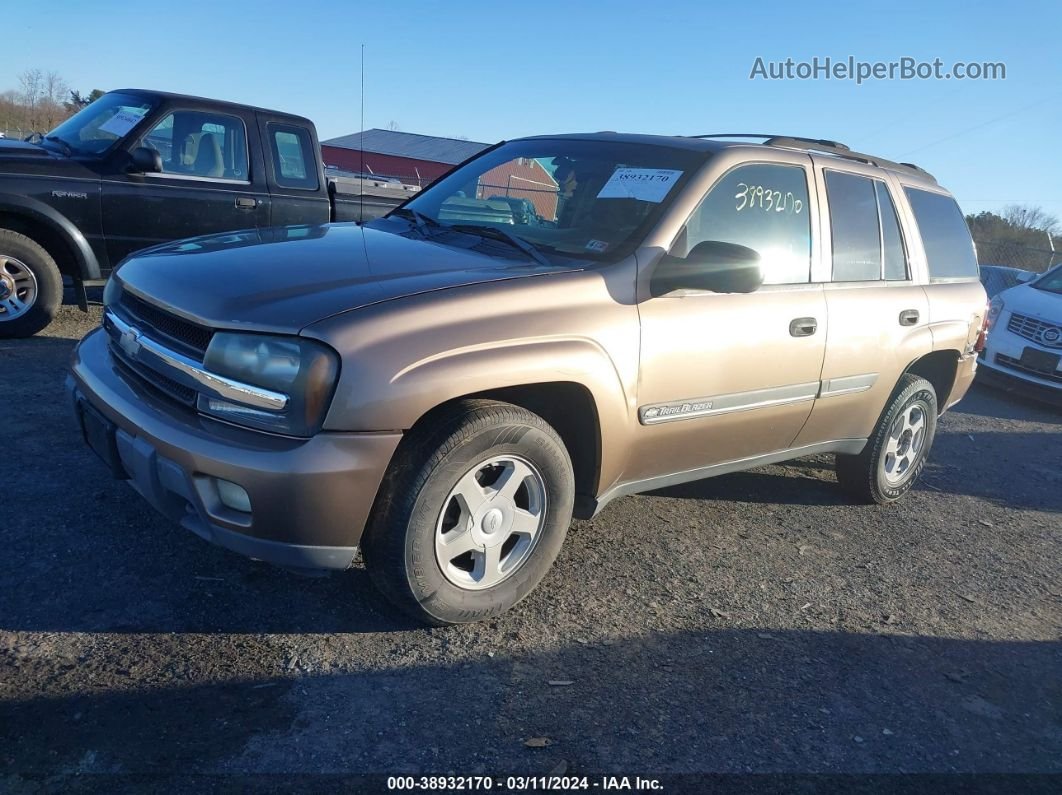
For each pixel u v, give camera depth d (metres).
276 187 7.21
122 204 6.45
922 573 4.23
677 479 3.83
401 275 3.03
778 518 4.68
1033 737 2.99
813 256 4.10
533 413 3.08
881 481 4.95
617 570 3.79
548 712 2.75
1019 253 19.97
